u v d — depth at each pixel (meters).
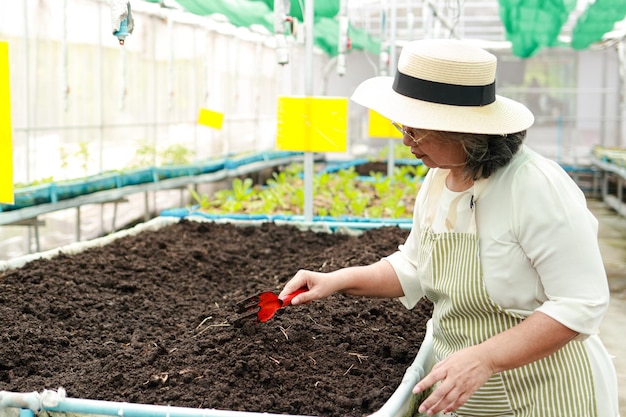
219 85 12.76
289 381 2.45
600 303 1.91
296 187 8.80
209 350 2.73
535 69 16.20
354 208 6.88
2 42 2.54
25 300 3.59
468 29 13.00
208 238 5.45
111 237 5.10
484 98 2.00
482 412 2.22
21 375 2.67
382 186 8.08
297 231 5.62
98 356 2.93
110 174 7.66
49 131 7.70
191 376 2.48
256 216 6.09
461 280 2.14
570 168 14.18
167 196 11.13
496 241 2.06
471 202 2.12
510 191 2.03
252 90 15.05
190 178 9.25
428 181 2.37
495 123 1.96
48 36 7.53
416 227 2.46
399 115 1.99
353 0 9.46
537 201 1.97
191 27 11.29
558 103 16.17
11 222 6.09
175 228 5.64
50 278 3.98
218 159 11.95
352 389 2.40
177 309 3.70
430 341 2.72
